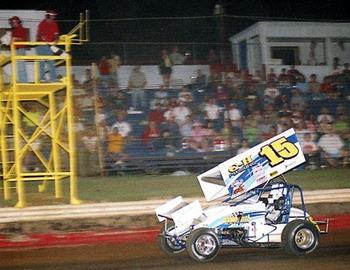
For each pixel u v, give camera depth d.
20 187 23.47
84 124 30.20
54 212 22.55
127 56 34.62
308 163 31.27
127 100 31.38
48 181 30.22
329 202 24.28
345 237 19.25
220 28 33.22
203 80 33.00
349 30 36.38
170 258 16.52
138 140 30.25
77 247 18.84
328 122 32.34
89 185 27.77
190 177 29.27
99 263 16.11
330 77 34.59
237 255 16.61
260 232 16.56
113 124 30.42
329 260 15.77
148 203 23.69
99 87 31.44
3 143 25.53
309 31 35.75
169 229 17.09
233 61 34.41
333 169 31.27
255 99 32.50
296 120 32.06
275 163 17.12
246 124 31.31
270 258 16.12
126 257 16.89
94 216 22.31
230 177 16.92
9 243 19.31
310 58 35.78
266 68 34.19
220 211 16.53
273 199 17.02
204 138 30.62
